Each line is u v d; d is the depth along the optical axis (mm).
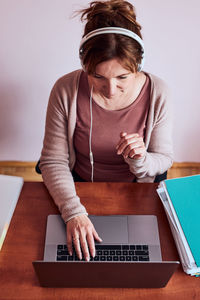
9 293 784
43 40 1497
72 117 1127
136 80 1086
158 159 1186
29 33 1467
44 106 1806
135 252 859
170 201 961
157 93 1107
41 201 1009
